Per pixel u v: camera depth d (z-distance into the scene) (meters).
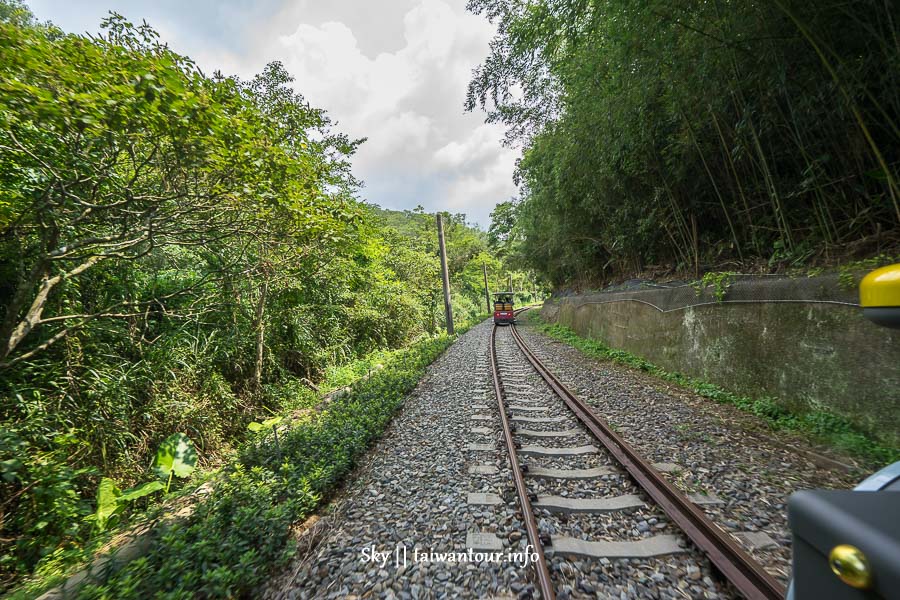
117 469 4.33
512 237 22.17
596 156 8.05
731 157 6.34
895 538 0.54
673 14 4.57
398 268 19.27
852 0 3.61
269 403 7.09
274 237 5.45
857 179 4.93
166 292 5.90
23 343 4.18
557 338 15.70
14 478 3.41
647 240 10.48
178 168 3.90
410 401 6.79
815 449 4.04
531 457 4.15
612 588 2.24
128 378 4.73
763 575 2.06
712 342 6.66
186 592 2.14
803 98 4.71
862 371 4.18
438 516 3.10
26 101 2.76
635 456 3.63
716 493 3.21
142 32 3.47
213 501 3.06
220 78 4.09
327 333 9.97
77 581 2.32
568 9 5.24
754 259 6.97
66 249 3.61
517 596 2.21
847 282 4.39
